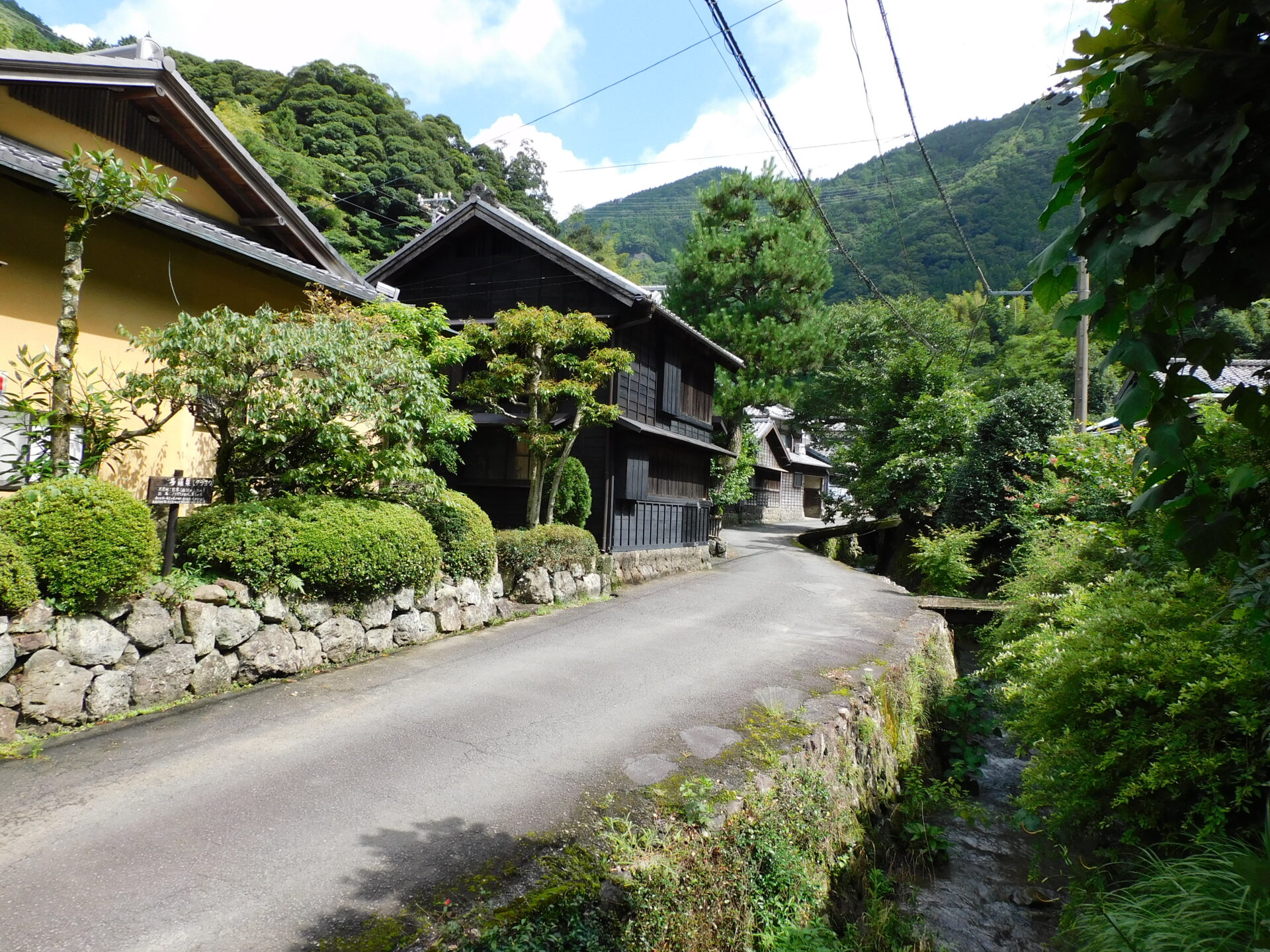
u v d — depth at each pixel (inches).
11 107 251.6
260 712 192.9
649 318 444.1
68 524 169.3
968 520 556.1
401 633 266.7
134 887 115.3
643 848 134.1
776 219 837.2
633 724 199.8
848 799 199.2
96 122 278.2
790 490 1408.7
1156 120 60.2
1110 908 133.7
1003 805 244.7
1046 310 69.4
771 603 417.1
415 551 259.1
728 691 233.1
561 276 484.7
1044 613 287.0
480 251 517.3
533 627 319.0
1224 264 60.7
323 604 237.8
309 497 245.0
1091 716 176.1
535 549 355.9
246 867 122.6
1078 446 351.3
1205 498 71.7
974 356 1286.9
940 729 299.4
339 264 370.9
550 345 371.2
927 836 213.3
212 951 101.6
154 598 191.2
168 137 307.0
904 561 697.6
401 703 208.4
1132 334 64.0
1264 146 54.5
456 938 105.9
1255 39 54.6
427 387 265.9
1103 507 327.6
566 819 144.0
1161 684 161.0
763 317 830.5
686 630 329.1
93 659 174.9
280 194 331.0
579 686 233.8
